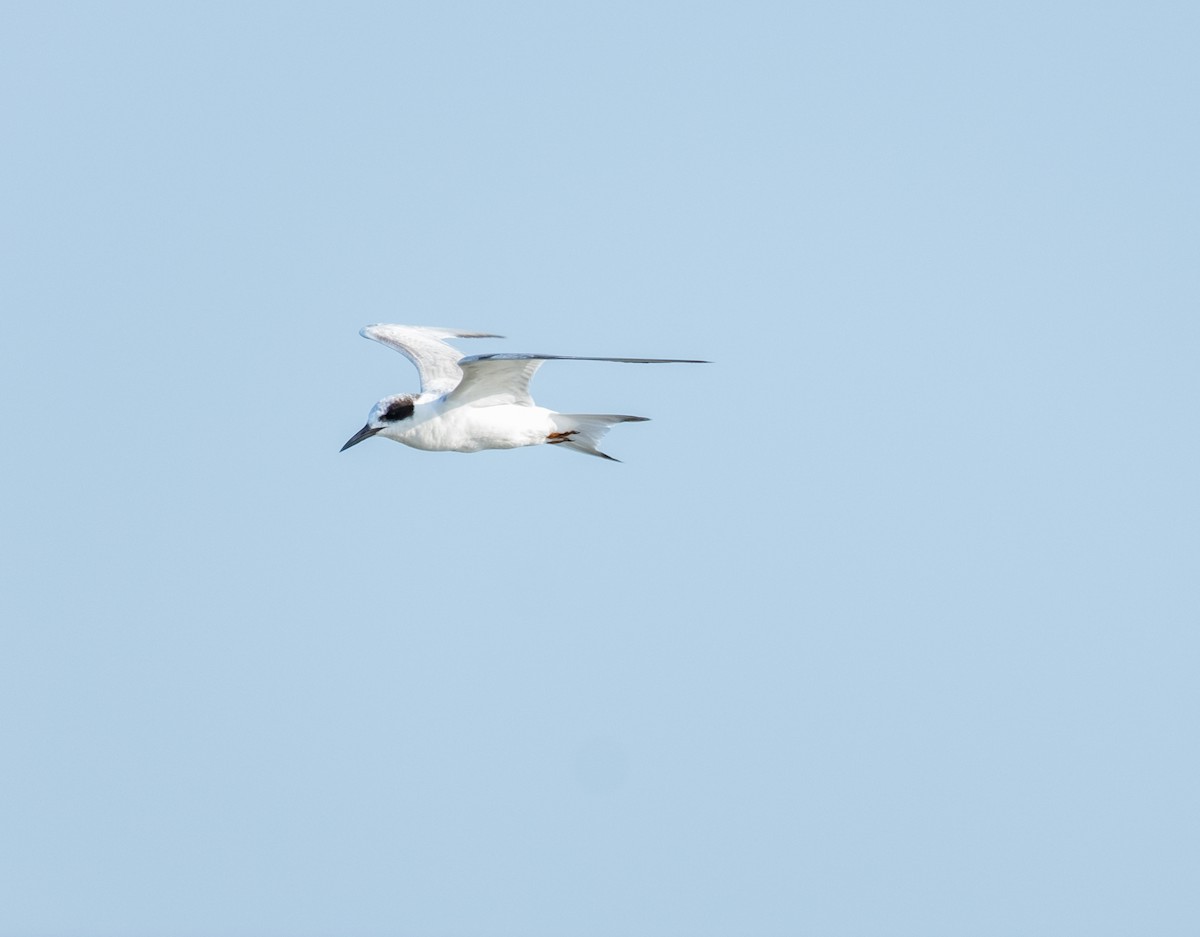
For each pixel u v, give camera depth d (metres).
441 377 18.36
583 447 17.44
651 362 14.20
